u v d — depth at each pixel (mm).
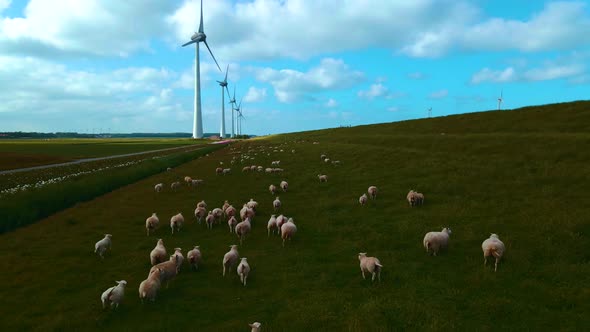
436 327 10055
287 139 107375
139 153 94250
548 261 14312
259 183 35062
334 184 31859
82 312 11320
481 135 47906
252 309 11508
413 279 13250
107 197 31406
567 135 38531
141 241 18938
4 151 98812
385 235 18328
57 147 125062
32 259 16406
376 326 10133
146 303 11930
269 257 16109
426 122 82875
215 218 21938
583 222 17266
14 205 23344
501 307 11039
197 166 53000
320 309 11242
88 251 17453
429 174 31500
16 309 11789
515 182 25766
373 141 63656
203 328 10398
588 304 10992
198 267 15094
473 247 16281
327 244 17781
